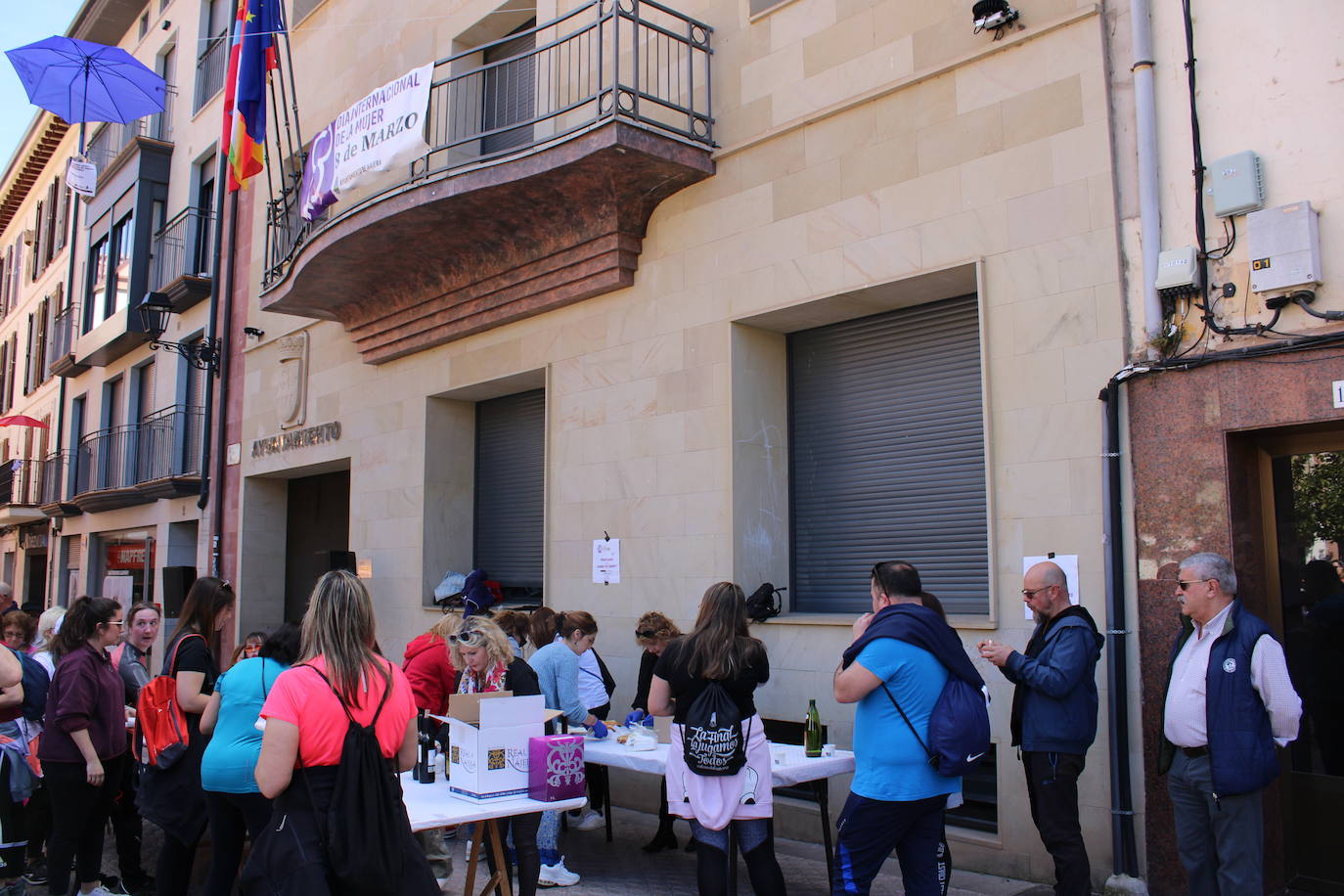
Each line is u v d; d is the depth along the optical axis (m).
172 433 17.52
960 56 6.74
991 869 6.18
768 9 8.07
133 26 22.80
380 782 3.70
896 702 4.46
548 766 4.92
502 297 10.05
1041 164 6.29
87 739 6.00
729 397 7.96
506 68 11.01
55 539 24.56
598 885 6.15
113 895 6.44
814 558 8.11
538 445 10.92
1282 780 5.45
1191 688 4.59
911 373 7.57
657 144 7.96
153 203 19.45
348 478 14.52
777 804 7.40
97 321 22.05
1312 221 5.12
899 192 7.02
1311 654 5.41
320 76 14.05
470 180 8.69
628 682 8.56
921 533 7.41
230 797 4.76
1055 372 6.11
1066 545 5.96
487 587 10.38
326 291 11.41
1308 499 5.45
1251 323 5.34
